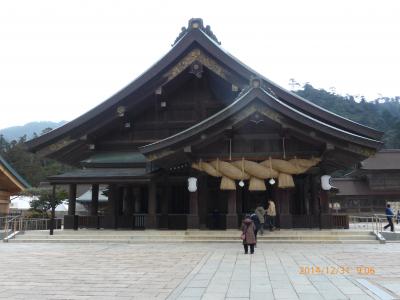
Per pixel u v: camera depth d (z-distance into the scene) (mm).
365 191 61469
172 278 10281
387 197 61125
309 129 20469
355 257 13836
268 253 15023
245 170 21156
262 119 20812
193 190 21312
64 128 24953
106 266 12375
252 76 21812
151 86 25250
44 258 14336
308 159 21219
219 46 24719
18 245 18984
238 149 21500
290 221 20797
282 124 20516
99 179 22766
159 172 23062
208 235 19891
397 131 106312
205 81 26328
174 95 26781
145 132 26688
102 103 24953
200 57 24797
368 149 20391
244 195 24359
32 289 9125
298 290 8672
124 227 24594
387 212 22688
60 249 17156
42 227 28594
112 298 8188
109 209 24516
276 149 21375
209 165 21438
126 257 14391
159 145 20766
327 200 21609
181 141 20734
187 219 21828
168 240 19516
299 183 25312
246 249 14906
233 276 10398
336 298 7902
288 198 21141
